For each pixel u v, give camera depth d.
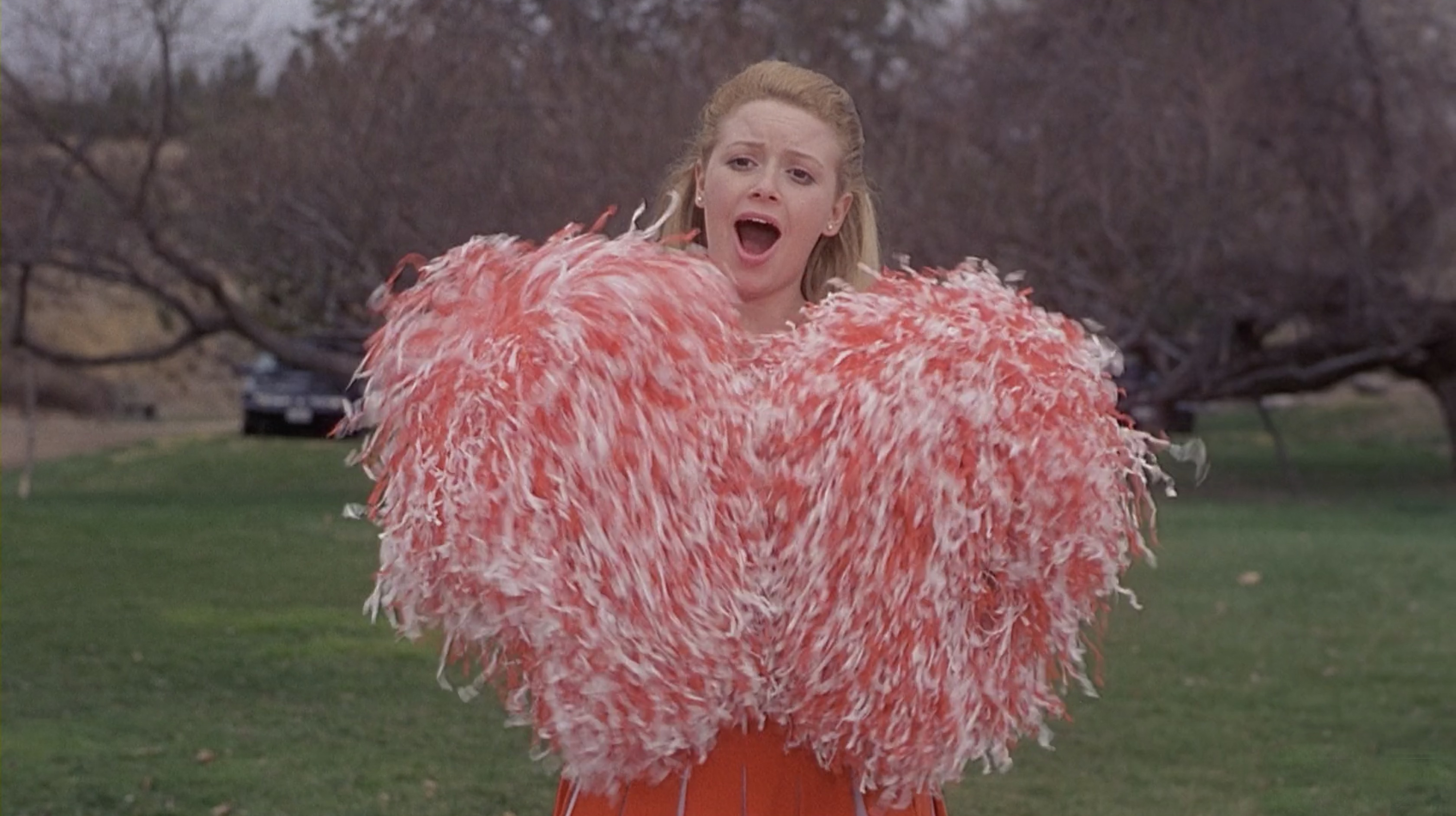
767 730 2.12
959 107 17.05
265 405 23.41
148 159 15.56
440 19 15.37
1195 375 18.95
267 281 16.78
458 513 1.95
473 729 6.96
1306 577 11.30
